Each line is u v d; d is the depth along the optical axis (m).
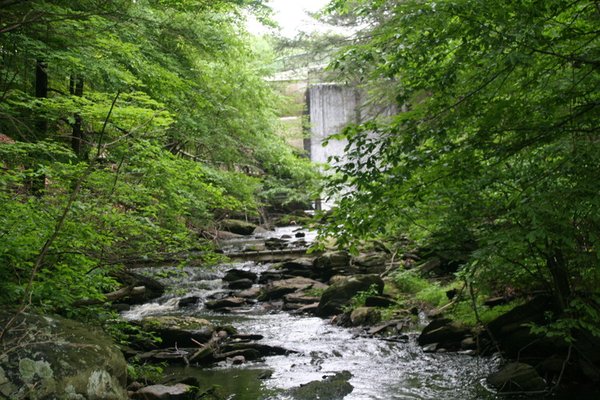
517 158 5.41
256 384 7.06
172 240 6.88
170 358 8.23
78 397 4.07
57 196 5.91
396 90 5.23
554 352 7.23
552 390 6.50
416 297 11.21
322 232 5.84
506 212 6.21
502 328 7.73
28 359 3.98
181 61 12.60
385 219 5.71
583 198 4.55
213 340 9.04
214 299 13.40
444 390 6.75
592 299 6.53
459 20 4.63
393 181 5.11
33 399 3.82
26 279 5.42
